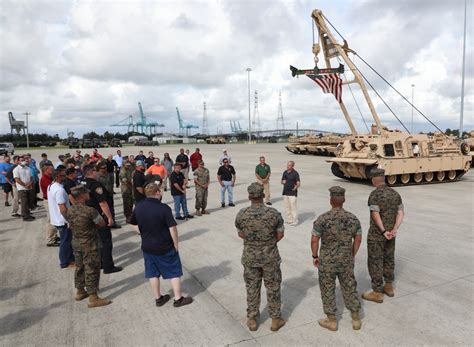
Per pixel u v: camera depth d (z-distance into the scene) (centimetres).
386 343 396
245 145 6906
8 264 677
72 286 573
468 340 400
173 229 474
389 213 475
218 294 531
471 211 1058
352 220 413
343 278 419
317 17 1714
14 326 450
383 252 490
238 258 686
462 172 1755
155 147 6297
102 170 875
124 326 446
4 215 1127
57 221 638
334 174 1794
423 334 413
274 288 420
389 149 1561
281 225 418
